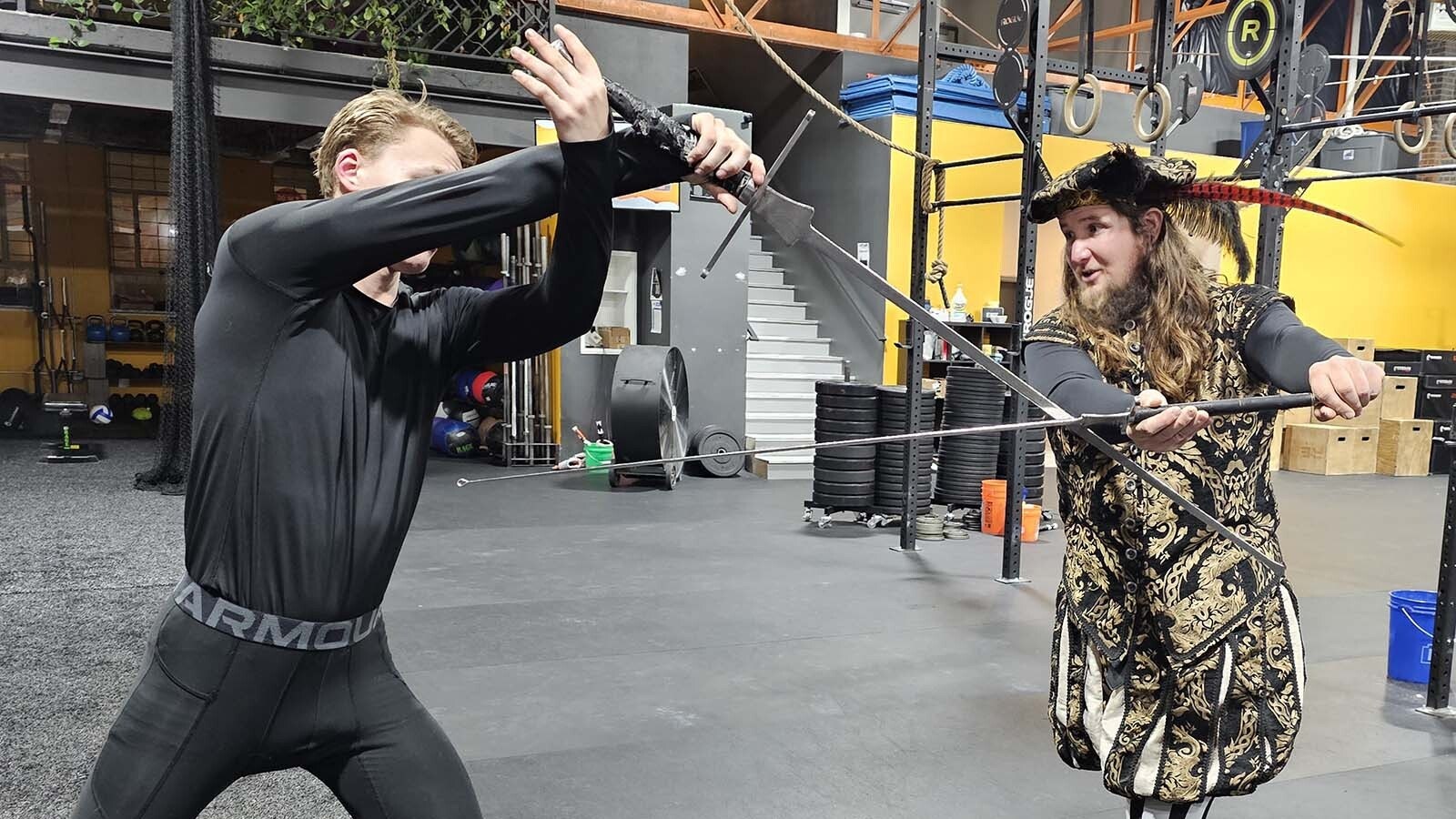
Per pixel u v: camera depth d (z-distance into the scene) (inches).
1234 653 59.1
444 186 39.2
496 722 121.4
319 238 39.8
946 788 105.6
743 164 40.4
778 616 168.4
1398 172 165.5
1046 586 191.0
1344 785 108.7
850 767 110.3
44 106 328.8
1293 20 149.0
